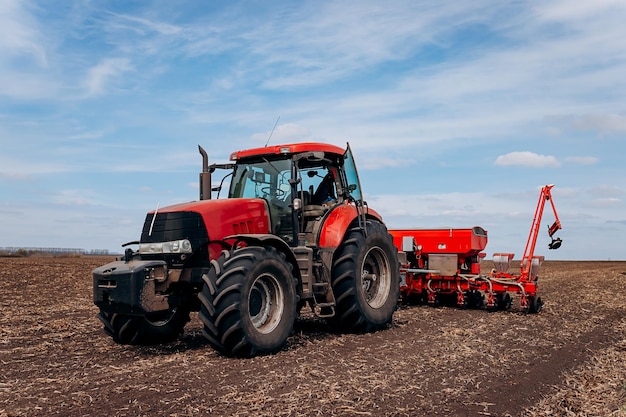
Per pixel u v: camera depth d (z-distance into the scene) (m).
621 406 4.77
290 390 4.93
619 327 9.16
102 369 5.80
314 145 8.12
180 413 4.30
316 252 7.96
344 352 6.66
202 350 6.83
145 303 6.24
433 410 4.53
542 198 11.02
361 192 8.59
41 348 7.05
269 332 6.54
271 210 7.78
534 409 4.68
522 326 8.95
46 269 23.41
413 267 11.75
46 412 4.36
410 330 8.44
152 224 6.94
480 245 11.40
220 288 6.18
